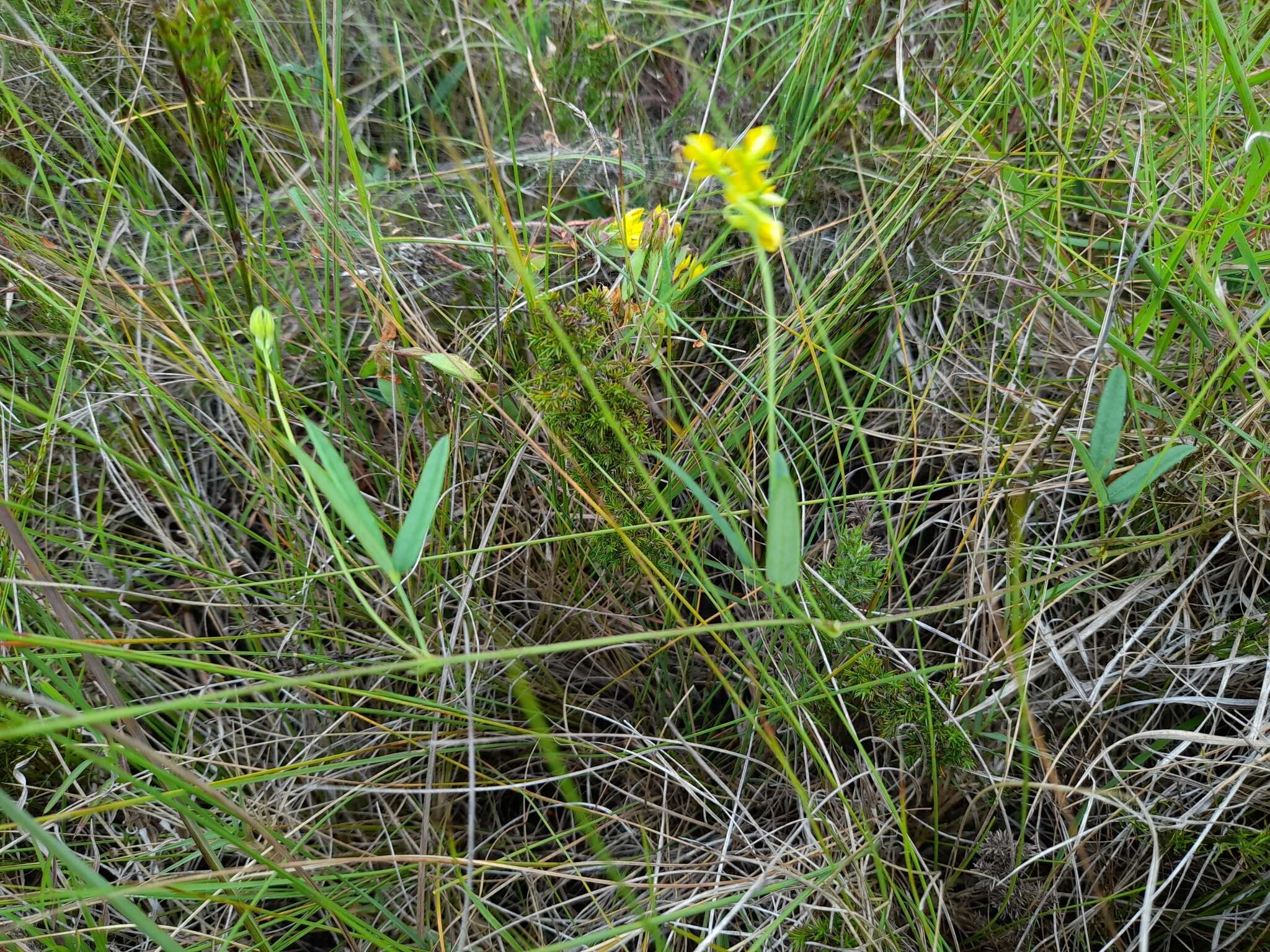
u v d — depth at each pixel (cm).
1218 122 49
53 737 31
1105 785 42
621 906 42
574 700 46
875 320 50
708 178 50
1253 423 43
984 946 41
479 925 41
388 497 47
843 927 39
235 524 44
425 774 43
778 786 43
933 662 45
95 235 46
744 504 46
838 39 54
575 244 46
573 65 54
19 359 47
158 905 40
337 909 35
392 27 56
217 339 46
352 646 45
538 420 41
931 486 44
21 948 37
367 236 48
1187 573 43
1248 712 41
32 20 50
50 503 47
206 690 44
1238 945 39
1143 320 42
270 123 51
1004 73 49
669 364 43
